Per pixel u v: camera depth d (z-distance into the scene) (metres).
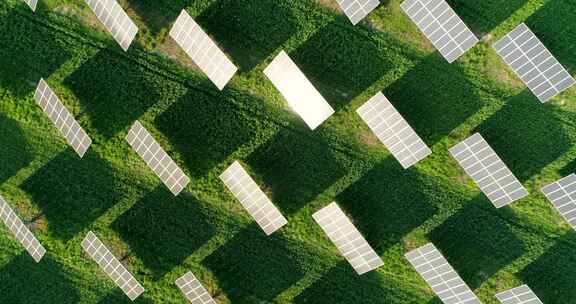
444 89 14.86
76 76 15.65
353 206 15.62
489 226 15.35
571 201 14.20
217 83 14.70
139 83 15.56
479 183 14.56
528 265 15.41
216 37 15.18
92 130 15.85
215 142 15.64
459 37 13.80
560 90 13.80
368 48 14.91
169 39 15.27
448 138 14.98
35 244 15.88
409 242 15.61
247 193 14.98
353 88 15.08
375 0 13.88
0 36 15.64
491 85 14.72
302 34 14.99
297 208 15.79
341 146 15.39
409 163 14.59
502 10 14.40
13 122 16.06
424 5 13.79
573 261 15.23
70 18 15.41
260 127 15.48
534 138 14.80
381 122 14.29
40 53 15.62
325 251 15.94
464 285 14.73
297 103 14.41
